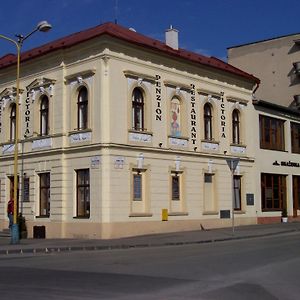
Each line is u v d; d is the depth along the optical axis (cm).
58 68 2822
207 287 1096
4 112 3178
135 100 2780
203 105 3172
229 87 3388
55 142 2806
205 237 2536
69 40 2948
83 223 2633
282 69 5091
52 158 2812
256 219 3528
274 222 3703
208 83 3222
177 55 2964
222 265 1471
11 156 3094
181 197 2977
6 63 3219
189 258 1677
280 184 3856
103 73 2605
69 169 2736
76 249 2103
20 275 1305
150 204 2764
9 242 2411
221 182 3253
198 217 3059
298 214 4028
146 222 2731
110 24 3017
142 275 1287
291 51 5050
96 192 2580
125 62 2695
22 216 2961
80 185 2692
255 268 1398
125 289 1073
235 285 1123
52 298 969
